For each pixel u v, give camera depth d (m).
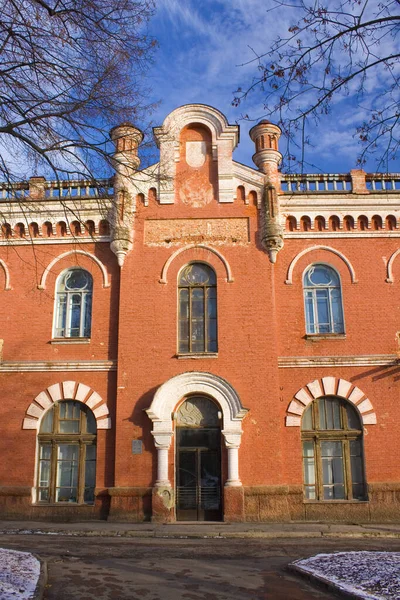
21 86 10.87
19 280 21.72
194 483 19.42
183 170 22.19
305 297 21.34
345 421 20.19
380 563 10.74
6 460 20.03
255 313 20.62
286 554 13.26
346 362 20.36
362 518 19.12
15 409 20.45
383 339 20.69
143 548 14.02
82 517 19.36
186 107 22.48
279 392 20.05
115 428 19.97
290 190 22.14
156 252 21.36
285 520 18.75
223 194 21.75
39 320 21.28
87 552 13.16
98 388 20.45
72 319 21.47
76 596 8.98
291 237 21.66
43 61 10.96
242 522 18.58
